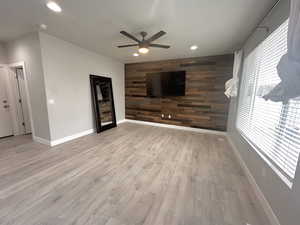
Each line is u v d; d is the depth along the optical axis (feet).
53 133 10.14
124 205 5.07
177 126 15.62
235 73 10.45
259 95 6.47
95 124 13.83
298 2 2.98
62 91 10.51
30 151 9.19
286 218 3.94
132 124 17.38
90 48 11.96
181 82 14.51
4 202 5.03
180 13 6.54
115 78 16.28
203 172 7.29
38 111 10.16
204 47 10.96
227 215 4.78
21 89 12.46
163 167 7.70
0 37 9.76
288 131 4.44
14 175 6.61
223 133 13.58
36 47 9.08
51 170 7.10
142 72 16.84
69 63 10.83
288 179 4.13
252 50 7.88
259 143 6.32
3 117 11.71
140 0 5.67
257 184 5.89
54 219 4.43
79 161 8.08
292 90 3.34
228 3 5.71
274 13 5.61
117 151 9.54
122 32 7.48
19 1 5.76
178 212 4.84
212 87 13.53
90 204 5.07
